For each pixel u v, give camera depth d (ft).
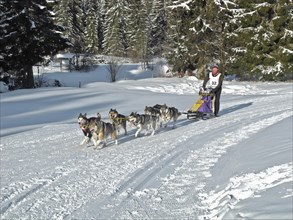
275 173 19.76
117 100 75.00
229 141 34.45
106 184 22.99
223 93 99.50
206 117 51.96
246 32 122.42
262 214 14.58
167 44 142.20
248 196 17.61
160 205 19.35
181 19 129.18
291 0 120.88
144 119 38.45
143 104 70.74
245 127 41.70
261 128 40.22
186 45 125.59
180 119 51.29
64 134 41.68
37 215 18.54
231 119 48.70
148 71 174.19
